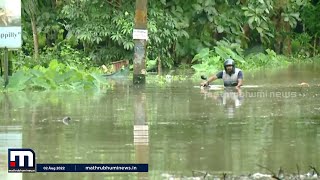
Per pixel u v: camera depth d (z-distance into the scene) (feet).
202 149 82.33
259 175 69.36
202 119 106.73
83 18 238.07
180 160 76.38
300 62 295.48
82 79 164.14
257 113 113.39
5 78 158.40
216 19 264.31
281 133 92.89
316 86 165.07
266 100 133.28
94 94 148.56
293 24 305.32
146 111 117.39
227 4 269.64
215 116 110.11
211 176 69.31
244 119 106.42
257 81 183.01
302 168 72.13
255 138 89.40
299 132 93.61
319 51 329.72
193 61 255.09
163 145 84.99
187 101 132.87
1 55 174.91
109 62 240.53
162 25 242.17
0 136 92.12
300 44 320.50
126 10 236.43
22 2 234.38
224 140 88.17
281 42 309.01
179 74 221.66
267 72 225.56
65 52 222.89
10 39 157.99
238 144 85.20
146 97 141.69
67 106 125.18
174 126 99.91
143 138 90.07
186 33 252.01
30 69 176.76
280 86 165.78
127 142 87.20
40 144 86.33
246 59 266.98
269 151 80.84
